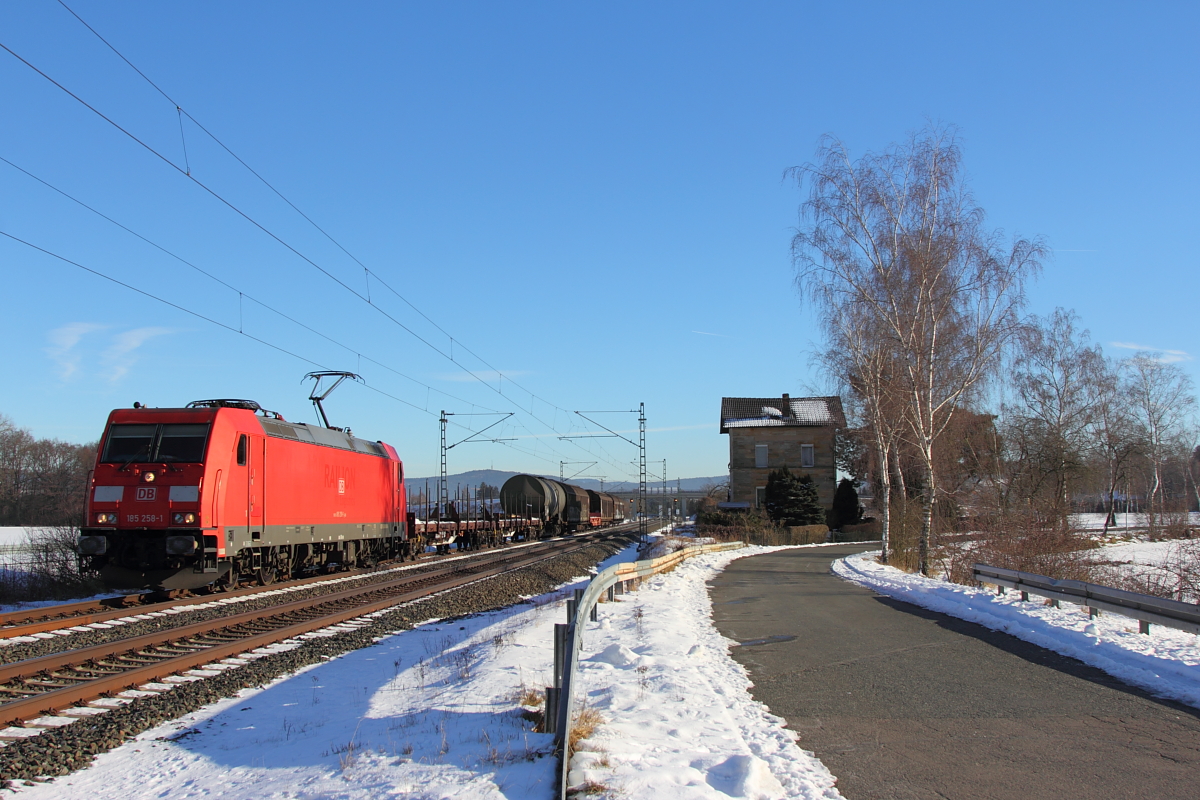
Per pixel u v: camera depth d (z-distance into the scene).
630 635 11.89
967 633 12.55
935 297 24.05
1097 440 54.22
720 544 39.66
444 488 40.97
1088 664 9.84
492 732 6.54
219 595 17.25
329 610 15.61
